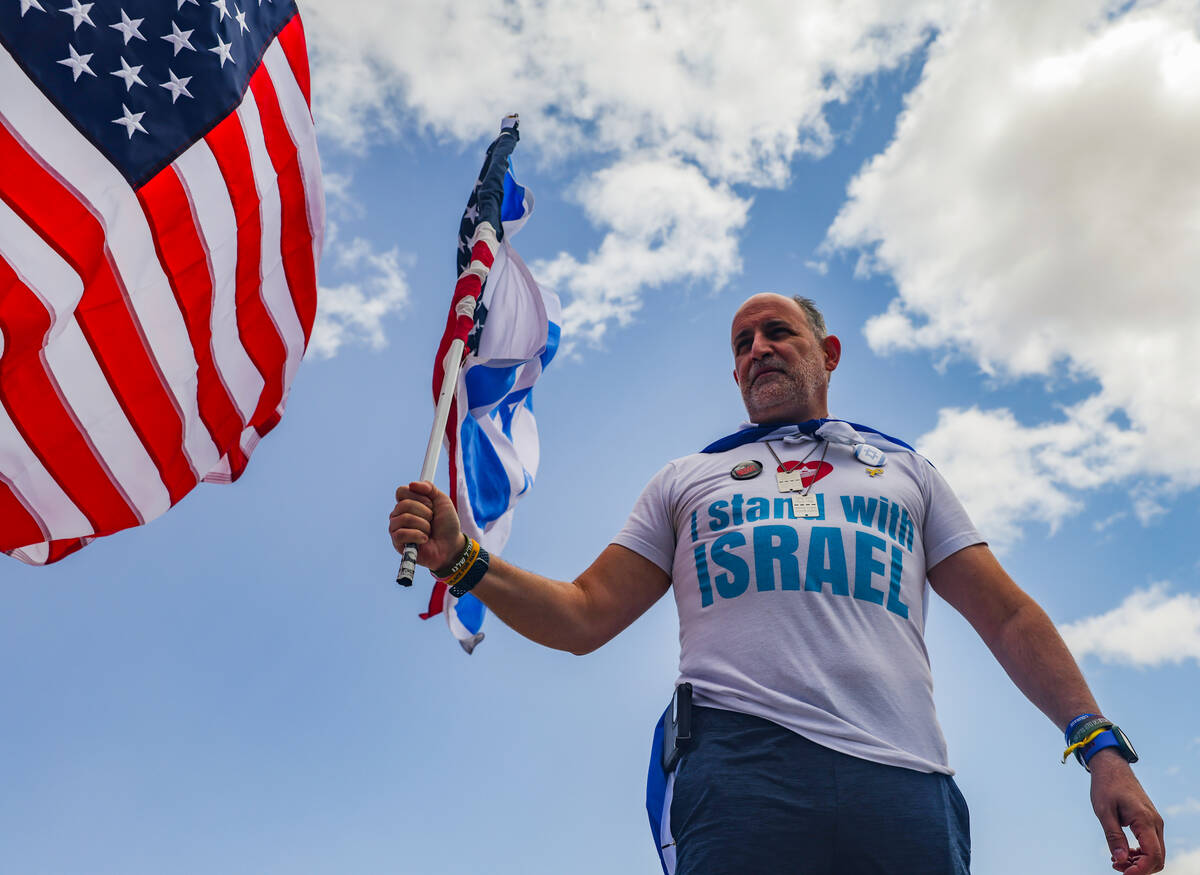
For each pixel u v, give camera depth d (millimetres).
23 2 5172
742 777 2914
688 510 3768
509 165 5258
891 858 2781
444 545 3330
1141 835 2711
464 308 4230
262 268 5742
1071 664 3219
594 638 3584
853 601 3256
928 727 3098
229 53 5699
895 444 3891
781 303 4621
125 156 5215
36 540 4918
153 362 5188
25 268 4844
